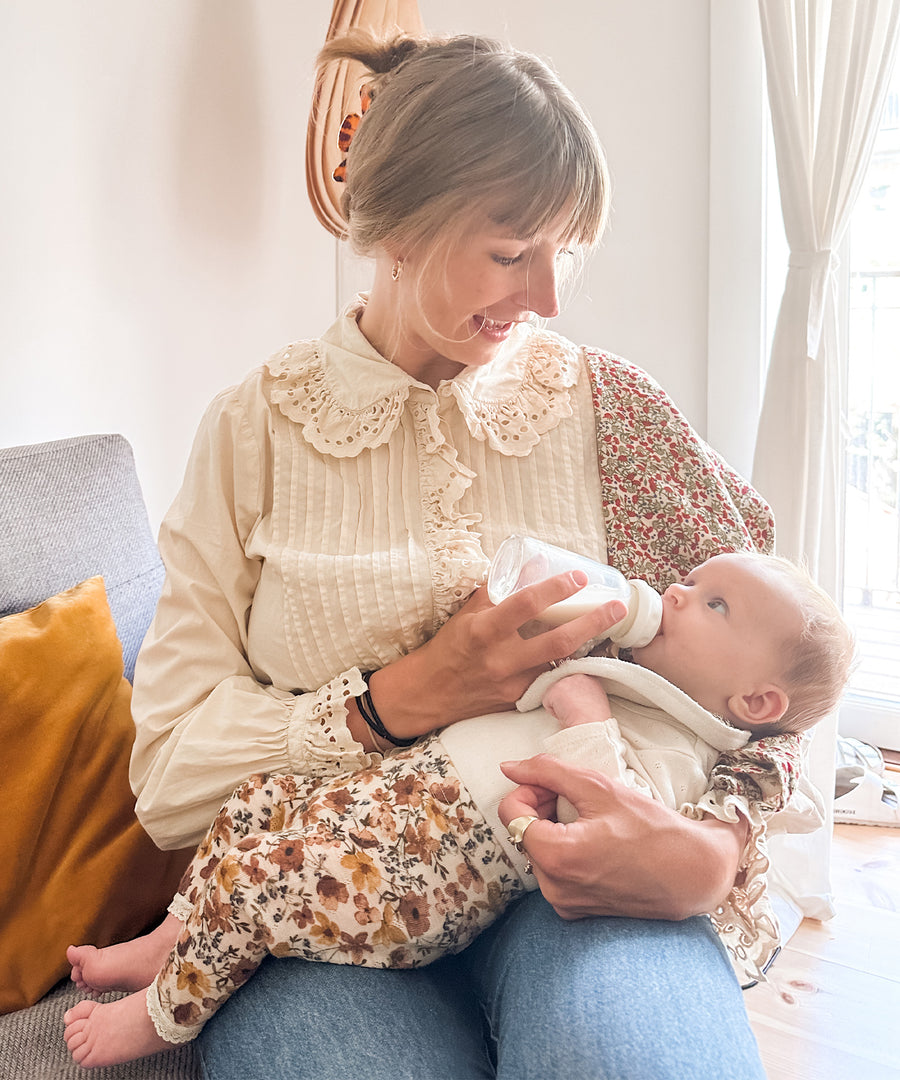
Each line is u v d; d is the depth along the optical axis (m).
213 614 1.19
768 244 2.38
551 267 1.05
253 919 0.93
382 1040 0.88
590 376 1.25
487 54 1.02
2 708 1.19
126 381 2.11
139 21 2.06
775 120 2.13
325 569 1.11
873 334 2.72
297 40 2.47
